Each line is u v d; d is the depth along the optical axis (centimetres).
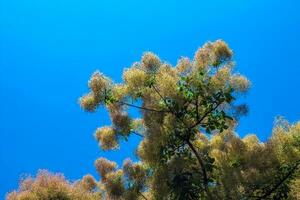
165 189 1214
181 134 1259
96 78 1309
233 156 1338
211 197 1208
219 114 1284
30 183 1392
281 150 1293
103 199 1512
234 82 1250
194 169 1244
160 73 1271
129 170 1351
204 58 1283
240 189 1227
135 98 1292
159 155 1241
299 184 1267
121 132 1353
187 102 1262
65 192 1391
